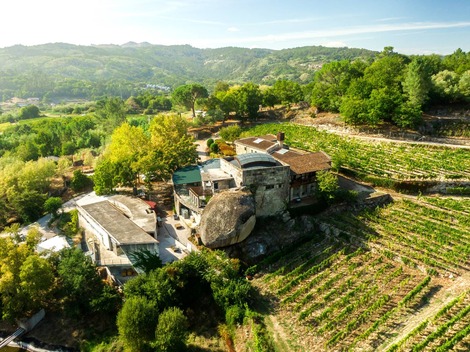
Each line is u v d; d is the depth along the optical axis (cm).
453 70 11169
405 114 8888
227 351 3988
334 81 12231
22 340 4384
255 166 5988
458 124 9088
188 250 5434
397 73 10875
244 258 5416
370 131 9550
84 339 4344
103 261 5159
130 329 3909
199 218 5875
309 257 5350
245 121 12744
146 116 17012
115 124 12556
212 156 8844
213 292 4650
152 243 5034
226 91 14438
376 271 4853
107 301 4459
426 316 3931
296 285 4741
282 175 5981
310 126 10844
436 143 8562
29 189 7088
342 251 5241
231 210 5347
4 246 4600
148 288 4394
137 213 6066
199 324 4456
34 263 4391
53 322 4638
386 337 3731
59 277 4938
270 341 3853
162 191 7506
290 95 12938
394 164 7556
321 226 5941
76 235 6038
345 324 3988
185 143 7444
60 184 8550
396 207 6291
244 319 4228
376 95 9288
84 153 10756
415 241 5191
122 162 6994
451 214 5812
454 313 3891
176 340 3850
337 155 7488
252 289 4728
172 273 4619
